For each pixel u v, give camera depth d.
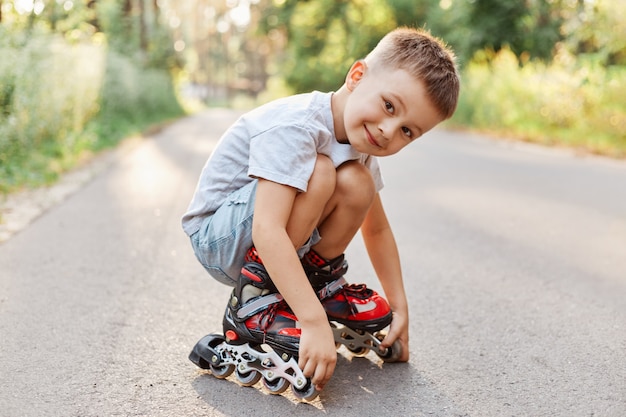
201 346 1.87
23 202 4.31
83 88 8.09
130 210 4.23
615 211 4.71
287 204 1.69
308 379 1.69
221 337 1.90
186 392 1.76
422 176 6.27
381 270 2.10
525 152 8.78
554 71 11.23
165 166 6.49
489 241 3.71
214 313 2.40
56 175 5.29
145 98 14.37
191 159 7.19
